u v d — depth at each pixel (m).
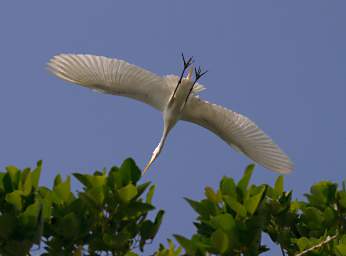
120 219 12.63
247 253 12.38
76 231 12.41
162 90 16.08
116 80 15.95
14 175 12.82
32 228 11.95
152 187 12.88
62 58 15.63
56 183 13.21
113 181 12.75
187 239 12.20
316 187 14.45
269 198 14.09
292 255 13.79
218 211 12.86
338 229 14.11
